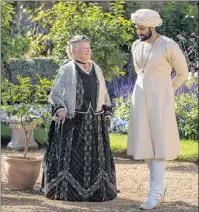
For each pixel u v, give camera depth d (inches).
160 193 359.6
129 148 367.9
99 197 366.9
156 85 358.3
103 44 532.4
